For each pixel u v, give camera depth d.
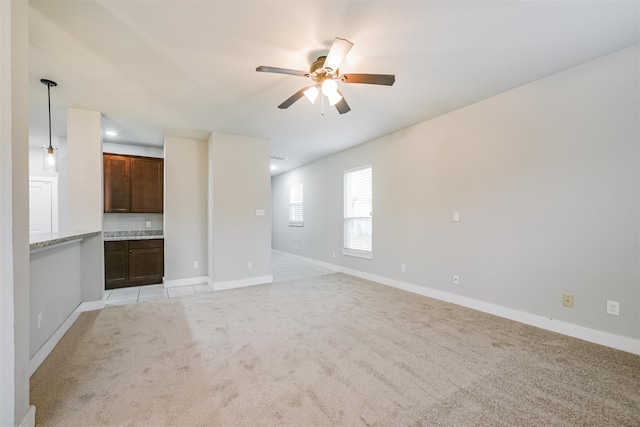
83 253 3.20
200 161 4.73
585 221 2.38
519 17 1.81
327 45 2.10
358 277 4.98
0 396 1.25
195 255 4.67
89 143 3.26
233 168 4.35
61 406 1.56
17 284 1.32
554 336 2.46
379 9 1.73
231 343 2.37
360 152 4.95
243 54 2.20
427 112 3.45
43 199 4.51
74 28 1.87
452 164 3.43
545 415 1.50
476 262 3.18
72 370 1.94
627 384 1.76
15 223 1.30
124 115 3.46
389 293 3.91
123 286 4.27
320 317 2.97
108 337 2.49
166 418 1.48
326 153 5.59
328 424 1.44
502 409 1.55
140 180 4.63
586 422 1.45
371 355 2.15
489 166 3.04
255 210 4.53
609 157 2.25
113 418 1.47
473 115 3.20
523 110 2.76
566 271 2.49
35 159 4.50
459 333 2.54
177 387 1.75
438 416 1.50
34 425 1.42
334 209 5.65
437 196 3.62
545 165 2.61
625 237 2.18
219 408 1.56
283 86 2.72
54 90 2.76
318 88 2.39
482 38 2.03
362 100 3.09
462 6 1.71
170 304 3.44
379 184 4.54
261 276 4.56
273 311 3.17
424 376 1.87
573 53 2.23
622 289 2.19
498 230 2.97
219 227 4.22
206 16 1.78
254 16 1.79
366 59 2.29
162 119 3.63
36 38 1.96
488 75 2.56
